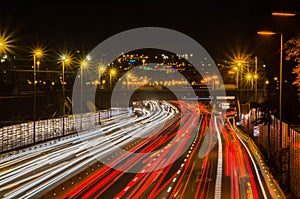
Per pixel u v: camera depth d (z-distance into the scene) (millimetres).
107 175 37531
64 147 53750
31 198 28203
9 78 111500
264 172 39531
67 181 33938
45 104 101250
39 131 61750
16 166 40125
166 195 30453
